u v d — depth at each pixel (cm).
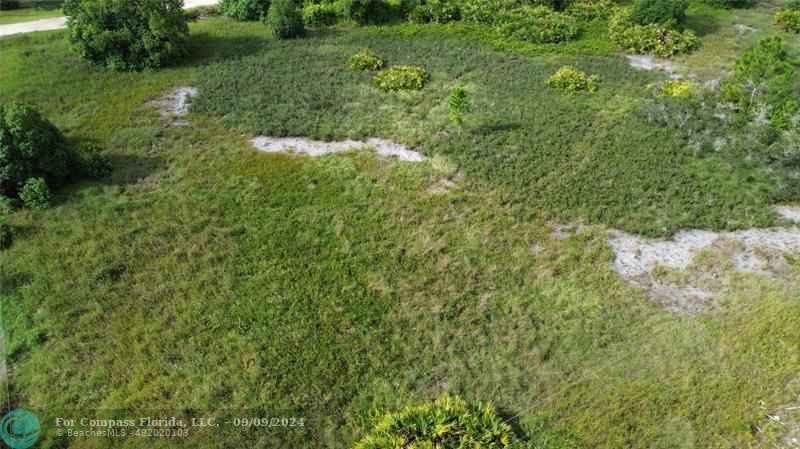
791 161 1301
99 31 1788
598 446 773
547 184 1282
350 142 1466
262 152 1412
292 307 977
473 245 1114
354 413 823
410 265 1070
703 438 776
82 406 829
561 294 998
